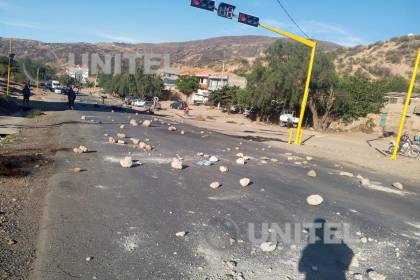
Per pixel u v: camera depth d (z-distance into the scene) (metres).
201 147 16.59
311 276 4.77
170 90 84.75
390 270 5.20
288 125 42.22
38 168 9.45
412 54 102.69
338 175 12.48
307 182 10.78
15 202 6.74
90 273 4.46
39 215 6.22
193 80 79.94
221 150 16.19
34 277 4.27
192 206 7.35
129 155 12.47
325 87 40.50
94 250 5.06
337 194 9.60
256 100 42.53
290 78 39.72
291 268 4.96
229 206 7.56
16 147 12.31
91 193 7.64
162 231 5.92
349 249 5.82
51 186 7.84
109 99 72.06
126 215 6.52
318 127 41.75
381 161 17.27
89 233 5.61
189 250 5.28
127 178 9.20
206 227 6.23
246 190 9.03
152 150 14.07
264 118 46.72
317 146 22.42
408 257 5.74
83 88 101.56
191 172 10.62
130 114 35.16
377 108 43.06
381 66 101.06
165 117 38.31
